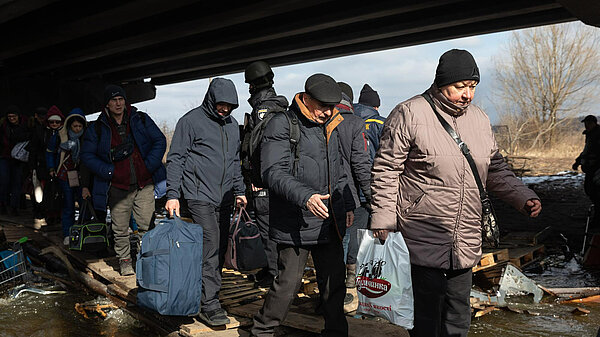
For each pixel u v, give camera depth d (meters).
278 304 3.26
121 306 4.96
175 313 3.83
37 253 7.30
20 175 9.77
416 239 2.87
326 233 3.16
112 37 14.98
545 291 5.37
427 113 2.82
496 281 5.65
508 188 3.00
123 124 5.34
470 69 2.69
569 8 8.27
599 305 5.07
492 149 2.95
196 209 4.11
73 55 16.77
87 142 5.33
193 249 3.89
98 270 5.65
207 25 12.82
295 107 3.20
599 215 7.90
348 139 3.77
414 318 2.92
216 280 4.15
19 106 20.47
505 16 11.86
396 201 2.92
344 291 3.27
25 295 5.79
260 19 13.88
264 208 4.54
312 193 2.87
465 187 2.81
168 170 4.07
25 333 4.57
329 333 3.23
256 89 4.57
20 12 11.83
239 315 4.28
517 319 4.70
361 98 5.52
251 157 3.42
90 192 5.81
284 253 3.24
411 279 2.86
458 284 3.00
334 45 15.19
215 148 4.17
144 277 3.86
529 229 9.81
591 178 8.36
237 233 4.53
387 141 2.90
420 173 2.85
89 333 4.52
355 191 4.43
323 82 3.06
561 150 33.44
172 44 16.81
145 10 11.84
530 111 36.44
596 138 8.43
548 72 35.81
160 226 3.93
